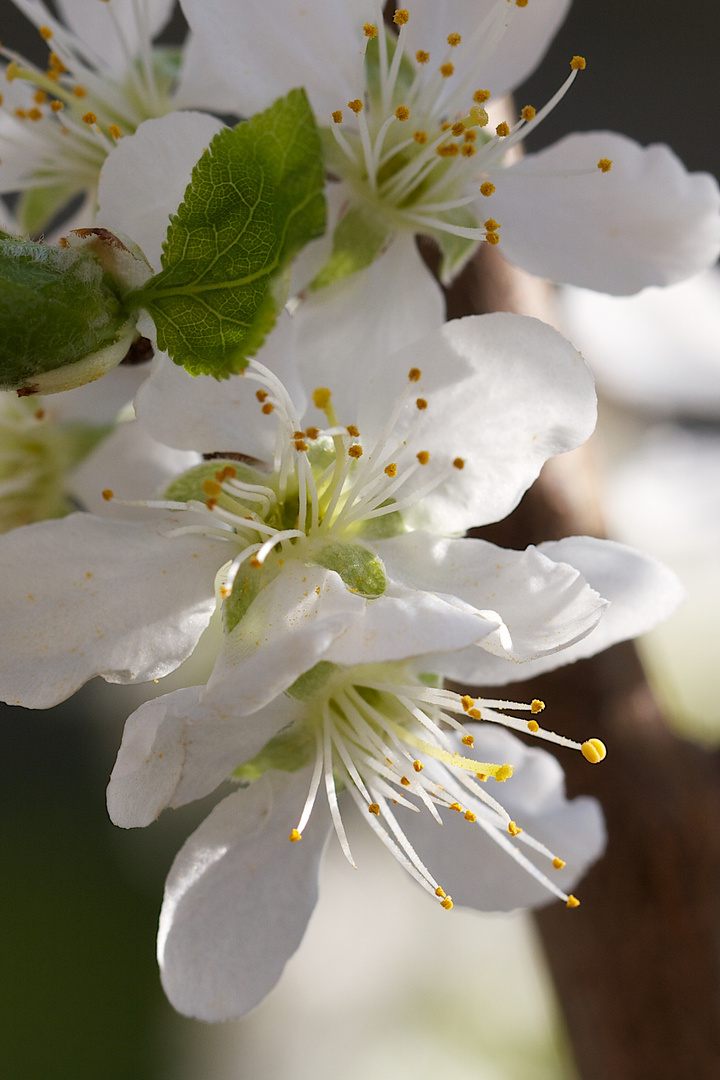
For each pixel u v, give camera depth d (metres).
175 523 0.13
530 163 0.14
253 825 0.13
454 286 0.15
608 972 0.15
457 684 0.14
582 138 0.14
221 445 0.13
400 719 0.14
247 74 0.13
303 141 0.12
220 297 0.12
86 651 0.13
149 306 0.12
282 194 0.12
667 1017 0.15
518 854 0.13
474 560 0.13
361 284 0.14
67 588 0.13
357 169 0.14
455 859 0.14
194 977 0.13
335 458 0.13
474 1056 0.26
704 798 0.15
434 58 0.14
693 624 0.20
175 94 0.15
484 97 0.14
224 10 0.13
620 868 0.15
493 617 0.12
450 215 0.14
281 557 0.13
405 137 0.14
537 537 0.15
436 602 0.12
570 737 0.15
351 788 0.13
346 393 0.13
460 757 0.13
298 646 0.12
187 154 0.12
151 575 0.13
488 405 0.13
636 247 0.14
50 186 0.15
